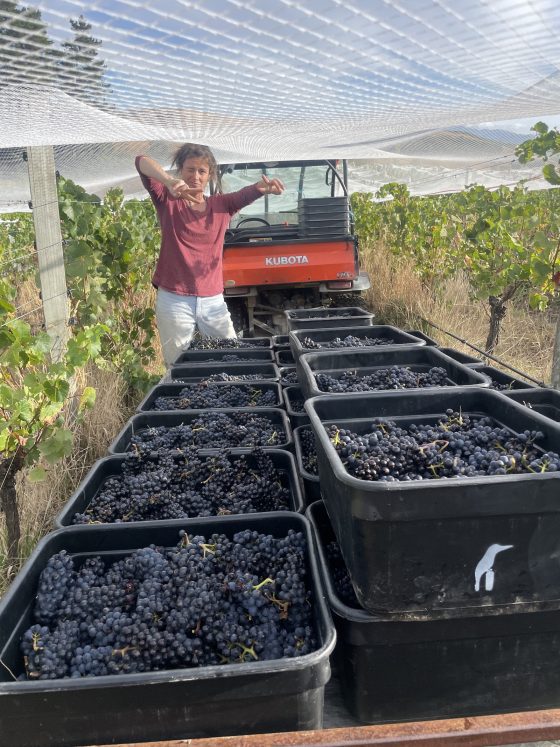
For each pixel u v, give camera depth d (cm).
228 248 748
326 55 197
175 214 502
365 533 168
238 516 229
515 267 602
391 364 361
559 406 290
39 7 144
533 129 553
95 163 618
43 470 301
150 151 534
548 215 741
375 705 188
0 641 177
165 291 523
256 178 851
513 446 208
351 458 196
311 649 177
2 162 546
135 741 158
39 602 195
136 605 194
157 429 331
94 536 225
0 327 286
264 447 299
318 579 190
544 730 125
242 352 487
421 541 168
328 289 771
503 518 167
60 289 440
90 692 154
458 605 174
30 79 194
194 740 125
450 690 188
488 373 389
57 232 432
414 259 977
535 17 172
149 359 624
